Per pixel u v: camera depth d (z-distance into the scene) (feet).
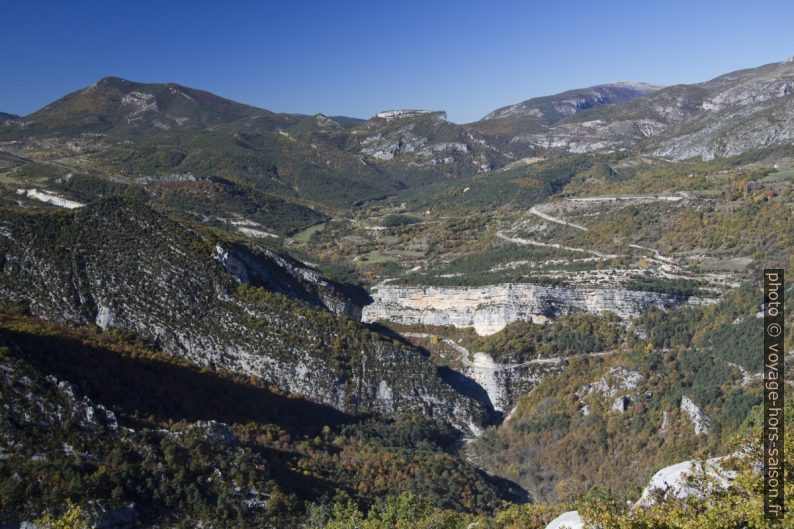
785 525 201.98
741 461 233.76
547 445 529.86
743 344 529.45
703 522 208.95
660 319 612.29
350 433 512.22
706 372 529.45
